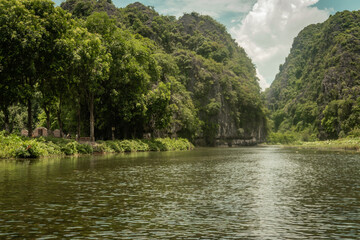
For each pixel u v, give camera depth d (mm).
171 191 13523
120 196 12172
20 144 30375
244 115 140000
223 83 126750
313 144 121188
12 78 35562
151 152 51531
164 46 142875
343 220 9164
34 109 77250
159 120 62688
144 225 8422
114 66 48375
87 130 58469
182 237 7488
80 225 8289
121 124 59250
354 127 112938
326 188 14766
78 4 120000
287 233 7898
